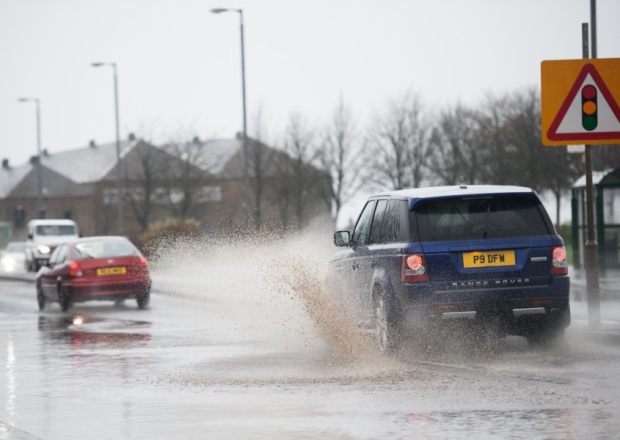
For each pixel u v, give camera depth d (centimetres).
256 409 1747
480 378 2003
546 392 1819
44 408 1844
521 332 2361
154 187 11538
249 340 2972
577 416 1592
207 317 3884
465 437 1458
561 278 2297
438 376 2050
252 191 11106
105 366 2436
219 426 1605
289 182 10788
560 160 10812
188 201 11406
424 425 1553
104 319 3938
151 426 1627
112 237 4600
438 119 11988
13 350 2878
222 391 1964
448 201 2312
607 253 5416
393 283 2317
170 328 3441
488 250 2277
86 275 4409
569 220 10438
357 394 1867
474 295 2259
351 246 2669
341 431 1530
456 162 11612
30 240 10250
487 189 2364
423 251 2269
